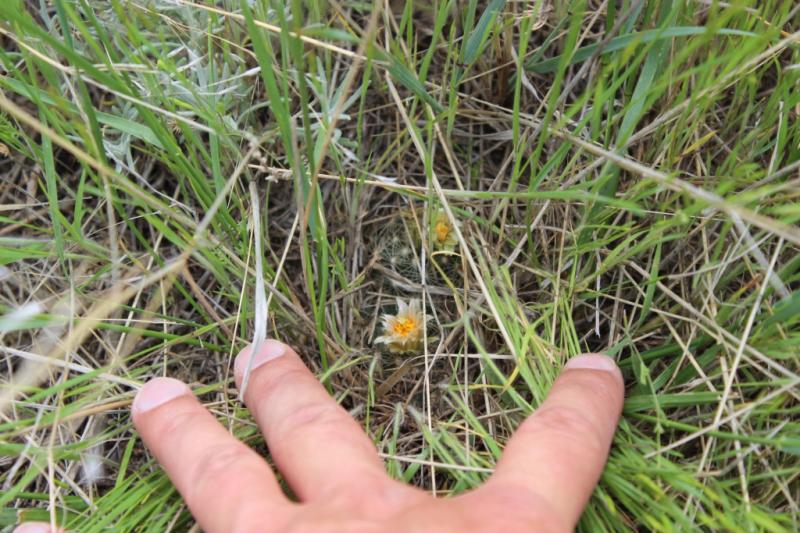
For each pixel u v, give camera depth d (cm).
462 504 16
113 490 19
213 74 21
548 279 21
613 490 18
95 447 21
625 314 21
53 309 21
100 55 17
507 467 16
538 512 15
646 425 19
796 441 16
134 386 19
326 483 16
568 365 19
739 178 18
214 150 19
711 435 17
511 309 20
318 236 19
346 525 15
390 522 15
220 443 18
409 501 16
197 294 20
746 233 17
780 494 18
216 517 16
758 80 21
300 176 17
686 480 16
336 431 17
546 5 21
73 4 21
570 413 17
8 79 19
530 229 20
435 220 21
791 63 20
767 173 19
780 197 18
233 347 21
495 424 21
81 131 17
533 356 20
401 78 18
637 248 19
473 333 21
